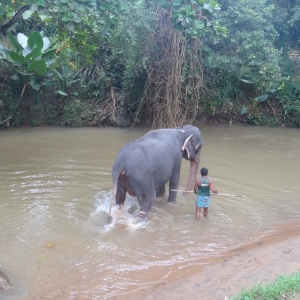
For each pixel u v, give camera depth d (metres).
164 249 6.39
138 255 6.17
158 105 16.33
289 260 5.94
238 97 18.84
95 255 6.12
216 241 6.72
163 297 5.04
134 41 15.40
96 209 7.88
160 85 16.19
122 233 6.88
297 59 21.42
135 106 17.39
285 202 8.62
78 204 8.10
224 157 12.27
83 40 10.44
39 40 15.23
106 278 5.50
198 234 6.96
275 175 10.52
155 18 15.27
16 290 5.15
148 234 6.89
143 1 15.15
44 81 16.50
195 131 8.59
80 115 17.16
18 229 6.95
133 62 15.98
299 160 12.15
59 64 16.80
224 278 5.46
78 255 6.11
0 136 14.84
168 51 15.77
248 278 5.42
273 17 20.53
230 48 18.08
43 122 17.19
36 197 8.43
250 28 17.81
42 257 6.02
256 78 17.88
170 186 8.27
